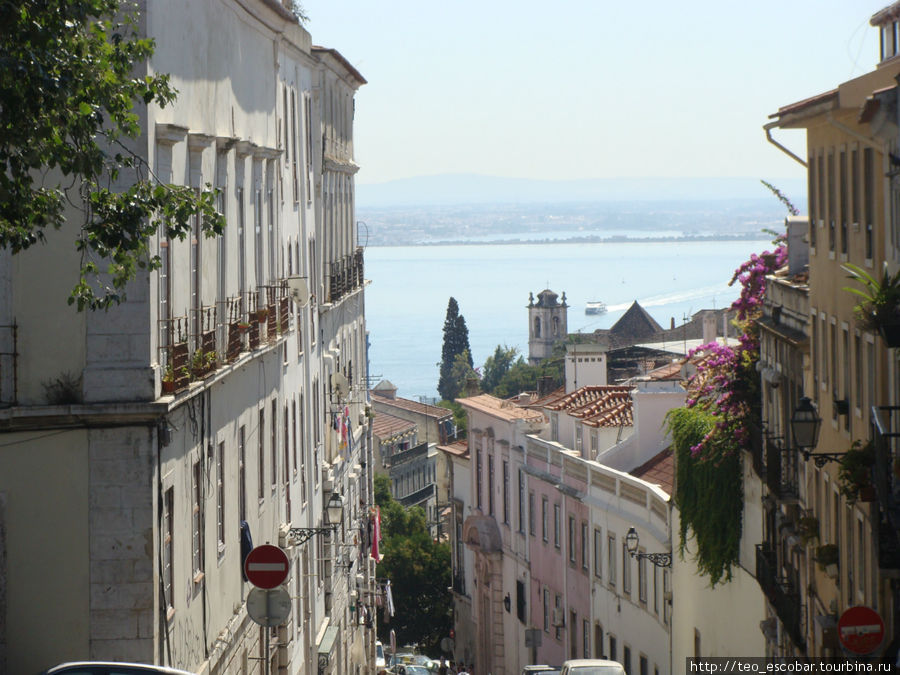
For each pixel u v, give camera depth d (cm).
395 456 19462
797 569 4953
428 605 12312
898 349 3447
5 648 3061
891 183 3519
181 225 2711
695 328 14362
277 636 4925
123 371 3070
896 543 3306
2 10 2294
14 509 3061
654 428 7494
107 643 3078
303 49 5906
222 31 4072
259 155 4616
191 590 3491
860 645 3347
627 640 7000
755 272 5834
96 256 3055
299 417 5647
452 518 10825
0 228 2533
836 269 4303
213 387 3772
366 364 9150
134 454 3081
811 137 4672
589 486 7544
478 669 9894
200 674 3506
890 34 4619
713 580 5703
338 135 7700
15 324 3045
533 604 8719
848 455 3472
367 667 8494
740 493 5644
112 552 3081
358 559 8138
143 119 3111
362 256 8725
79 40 2491
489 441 9644
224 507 3931
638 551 6806
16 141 2425
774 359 5328
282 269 5238
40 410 3038
